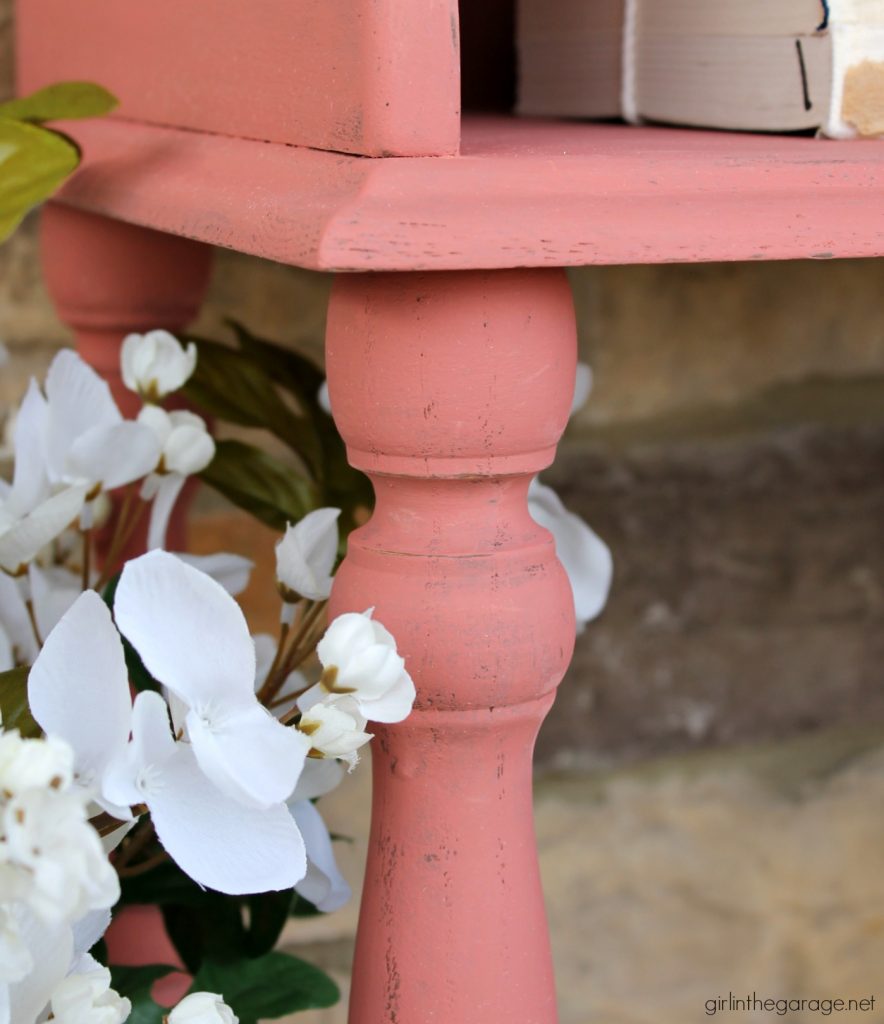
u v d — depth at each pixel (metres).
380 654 0.43
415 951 0.49
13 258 0.97
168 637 0.43
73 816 0.33
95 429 0.58
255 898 0.64
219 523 1.02
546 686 0.48
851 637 1.13
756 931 1.11
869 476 1.12
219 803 0.43
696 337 1.08
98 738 0.42
